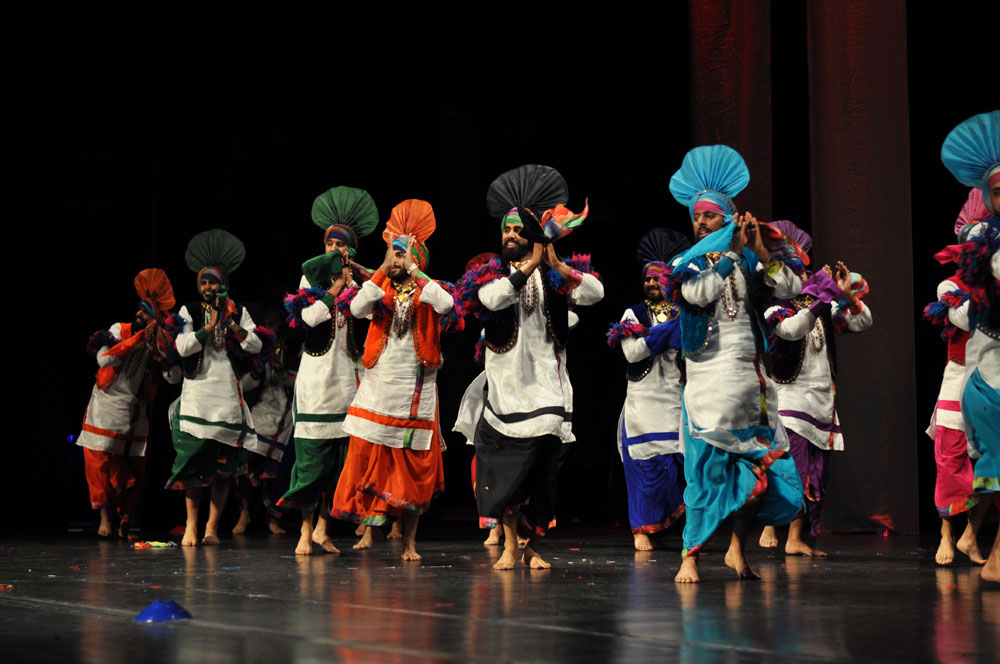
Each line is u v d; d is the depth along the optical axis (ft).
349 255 24.62
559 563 21.65
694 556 17.44
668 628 12.41
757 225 16.79
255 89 44.04
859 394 34.30
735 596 15.53
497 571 19.79
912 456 34.19
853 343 34.45
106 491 30.76
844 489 34.27
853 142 35.14
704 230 17.51
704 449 17.37
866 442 34.17
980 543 26.16
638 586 16.96
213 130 45.06
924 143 38.47
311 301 24.14
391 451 22.16
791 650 10.92
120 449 30.63
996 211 17.16
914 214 38.68
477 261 27.61
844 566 20.48
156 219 45.62
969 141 17.26
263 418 33.47
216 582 17.89
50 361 45.32
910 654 10.66
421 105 43.70
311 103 44.37
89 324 45.85
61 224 45.21
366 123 44.73
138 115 44.16
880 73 35.01
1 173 43.93
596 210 46.26
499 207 20.35
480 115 44.65
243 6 41.86
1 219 44.27
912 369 34.40
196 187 45.62
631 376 26.11
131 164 45.37
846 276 20.38
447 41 42.68
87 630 12.45
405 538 22.48
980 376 16.78
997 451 16.60
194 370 27.45
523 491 19.89
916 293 38.58
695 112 37.76
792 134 42.01
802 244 24.72
